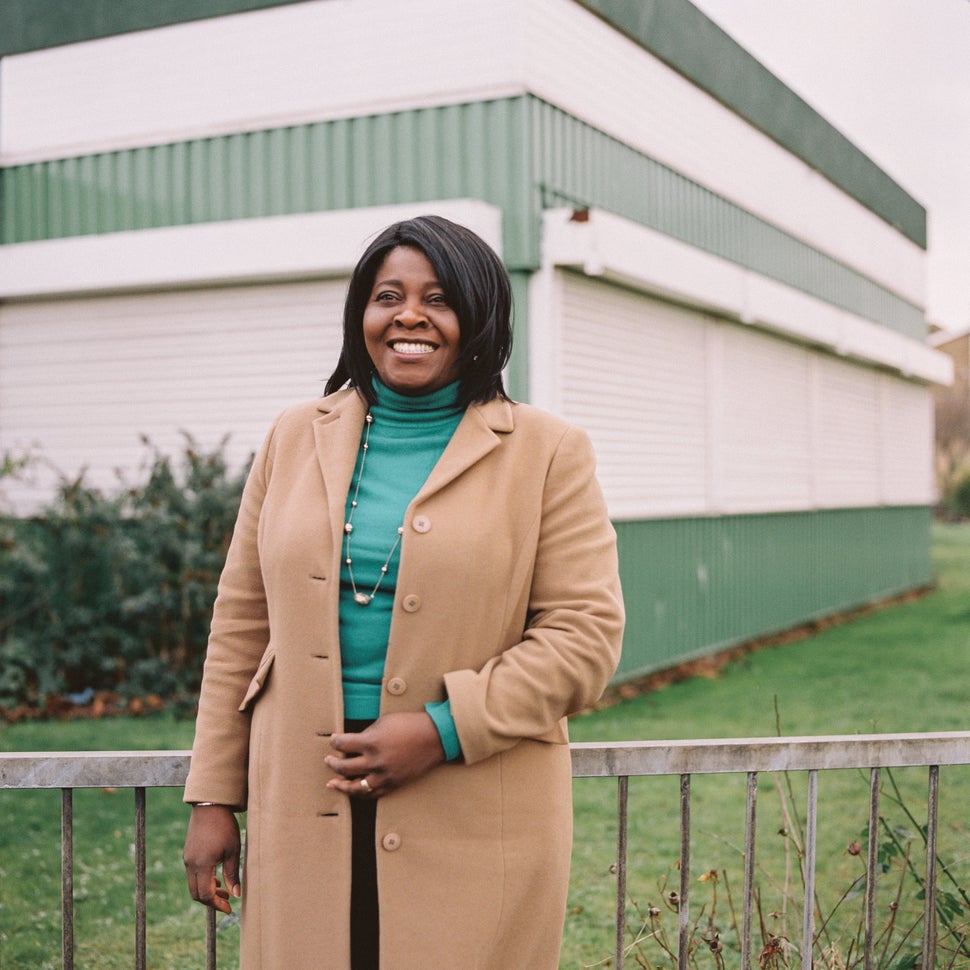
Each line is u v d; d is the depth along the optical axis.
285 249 8.17
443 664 1.68
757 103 12.07
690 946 2.74
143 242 8.70
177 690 8.02
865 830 2.74
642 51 9.60
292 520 1.77
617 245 8.11
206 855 1.80
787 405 12.90
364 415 1.86
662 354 9.79
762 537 11.99
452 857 1.67
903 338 16.25
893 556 16.97
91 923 3.94
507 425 1.80
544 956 1.75
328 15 8.40
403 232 1.80
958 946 2.72
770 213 12.69
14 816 5.28
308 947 1.69
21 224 9.68
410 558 1.68
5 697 7.89
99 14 9.23
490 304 1.80
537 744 1.76
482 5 7.87
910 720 7.36
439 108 8.04
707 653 10.52
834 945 2.74
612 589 1.76
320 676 1.71
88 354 9.28
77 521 8.27
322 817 1.70
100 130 9.28
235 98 8.74
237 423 8.72
